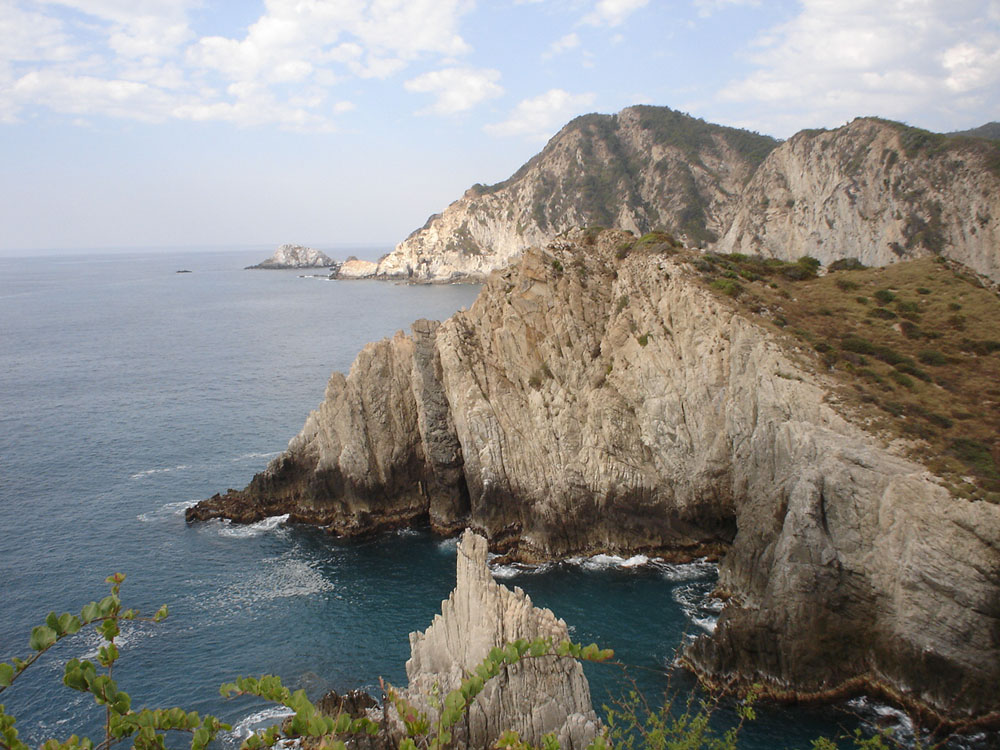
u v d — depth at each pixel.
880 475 42.78
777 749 35.97
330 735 11.34
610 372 64.69
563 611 50.31
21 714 40.19
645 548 60.56
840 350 55.03
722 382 57.41
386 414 69.75
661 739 20.34
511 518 64.94
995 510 38.47
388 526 68.06
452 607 31.83
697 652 42.72
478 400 66.12
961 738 36.72
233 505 69.00
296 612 51.09
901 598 40.41
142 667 44.38
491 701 26.47
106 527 65.12
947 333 58.25
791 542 44.34
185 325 197.75
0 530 63.94
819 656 41.75
